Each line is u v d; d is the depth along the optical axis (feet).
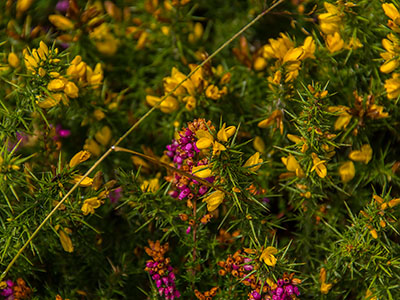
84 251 2.13
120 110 2.29
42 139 2.15
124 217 2.18
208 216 2.00
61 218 1.99
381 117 2.11
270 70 2.22
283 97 2.10
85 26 2.24
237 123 2.20
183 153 1.97
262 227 2.02
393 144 2.22
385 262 2.00
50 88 2.04
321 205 2.14
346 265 2.02
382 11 2.10
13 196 2.07
